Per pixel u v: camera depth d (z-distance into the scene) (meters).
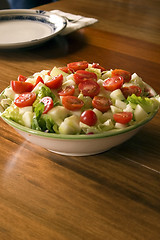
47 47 1.32
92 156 0.84
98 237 0.68
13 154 0.85
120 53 1.28
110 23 1.49
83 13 1.59
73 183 0.78
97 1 1.74
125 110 0.80
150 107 0.81
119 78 0.85
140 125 0.78
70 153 0.82
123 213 0.72
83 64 0.95
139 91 0.85
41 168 0.81
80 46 1.32
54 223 0.70
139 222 0.70
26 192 0.76
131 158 0.84
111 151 0.85
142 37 1.39
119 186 0.77
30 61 1.23
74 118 0.77
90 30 1.43
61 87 0.85
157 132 0.91
